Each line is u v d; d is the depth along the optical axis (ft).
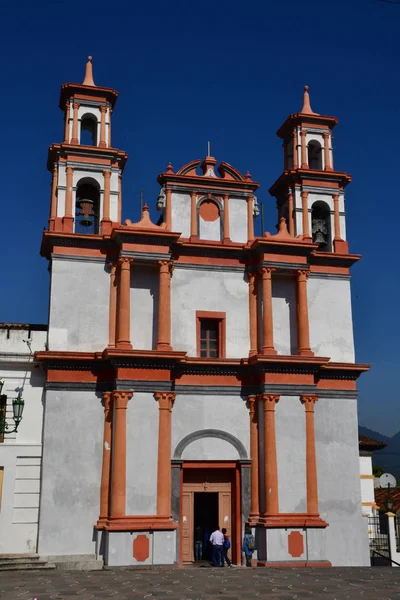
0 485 83.56
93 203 96.17
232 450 88.48
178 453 86.53
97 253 90.74
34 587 62.64
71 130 96.48
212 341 92.79
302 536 84.17
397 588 61.72
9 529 82.43
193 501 87.66
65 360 85.46
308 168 101.96
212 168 98.73
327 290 97.55
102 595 57.31
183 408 88.02
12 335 88.69
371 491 125.08
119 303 87.25
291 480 86.22
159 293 88.22
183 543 86.48
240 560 85.51
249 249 94.58
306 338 91.81
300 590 60.39
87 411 85.51
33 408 86.69
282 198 104.94
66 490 82.84
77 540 81.71
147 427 83.41
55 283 88.48
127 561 78.43
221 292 93.50
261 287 93.81
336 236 100.27
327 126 106.01
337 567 82.58
